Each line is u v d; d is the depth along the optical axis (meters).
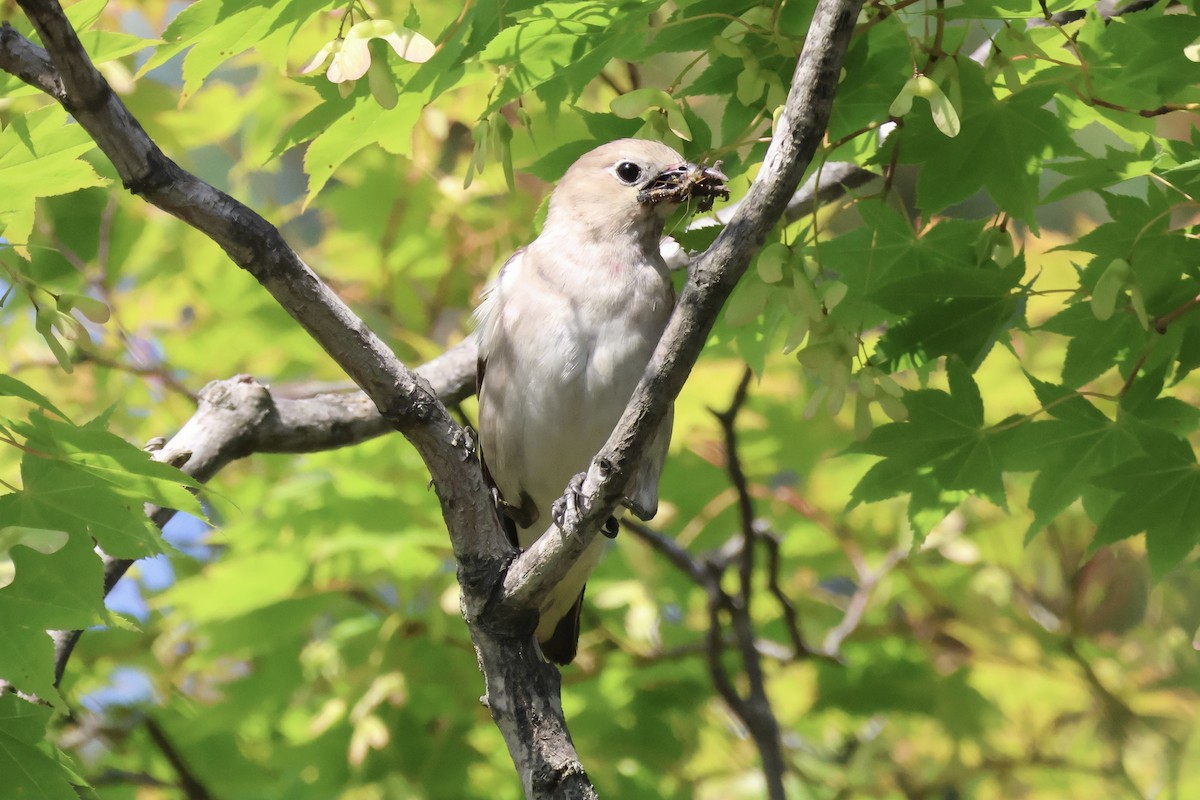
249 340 13.43
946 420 8.23
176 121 12.75
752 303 7.08
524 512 10.48
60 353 7.18
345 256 13.66
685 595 14.23
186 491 7.20
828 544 14.43
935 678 13.34
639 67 11.49
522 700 7.23
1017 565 14.37
